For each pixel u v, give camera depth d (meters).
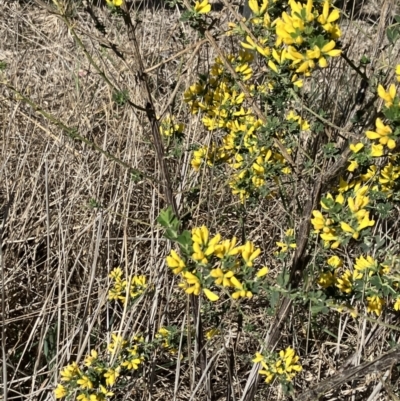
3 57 0.82
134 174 0.38
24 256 0.59
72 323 0.52
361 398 0.48
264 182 0.42
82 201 0.61
